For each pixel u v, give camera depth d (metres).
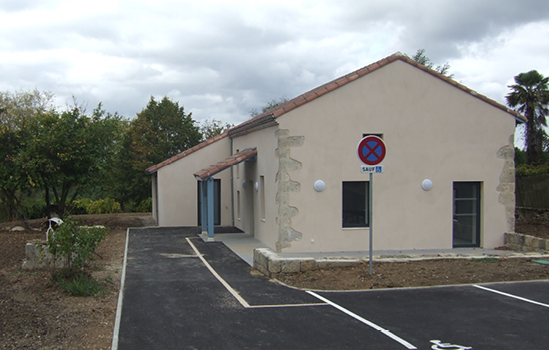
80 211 33.44
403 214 13.56
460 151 13.82
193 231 18.72
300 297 8.12
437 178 13.72
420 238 13.66
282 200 12.84
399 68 13.47
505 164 14.06
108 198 35.66
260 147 15.20
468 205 14.14
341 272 9.76
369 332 6.13
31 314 6.46
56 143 16.92
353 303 7.63
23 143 16.80
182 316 7.00
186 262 12.05
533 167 20.52
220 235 17.30
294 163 12.88
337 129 13.12
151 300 8.01
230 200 20.97
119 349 5.57
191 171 20.88
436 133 13.70
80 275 8.78
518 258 10.64
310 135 12.96
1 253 12.84
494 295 7.92
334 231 13.12
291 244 12.89
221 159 21.16
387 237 13.49
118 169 35.16
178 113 36.91
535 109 26.45
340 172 13.15
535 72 26.84
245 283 9.41
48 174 17.38
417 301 7.65
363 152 9.29
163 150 35.38
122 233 18.11
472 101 13.88
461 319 6.63
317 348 5.56
